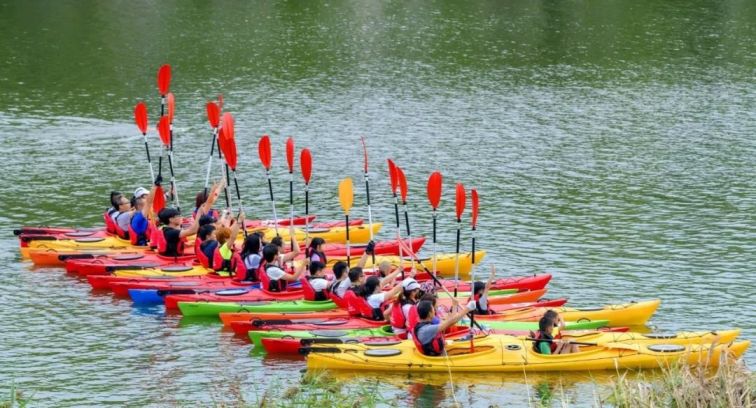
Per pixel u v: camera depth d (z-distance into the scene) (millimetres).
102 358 34812
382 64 91750
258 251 40375
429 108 77625
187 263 43062
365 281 36594
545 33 103750
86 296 40844
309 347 33219
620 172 61281
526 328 35594
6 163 62188
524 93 82438
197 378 33125
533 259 46094
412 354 32938
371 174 60875
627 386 28000
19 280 42656
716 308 40125
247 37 100500
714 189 57875
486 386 32062
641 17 109688
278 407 29422
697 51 96500
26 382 32875
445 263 44500
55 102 77688
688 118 75062
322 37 101375
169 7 112500
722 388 26688
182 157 64375
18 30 100375
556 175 60656
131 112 75625
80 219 51906
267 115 75062
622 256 46469
